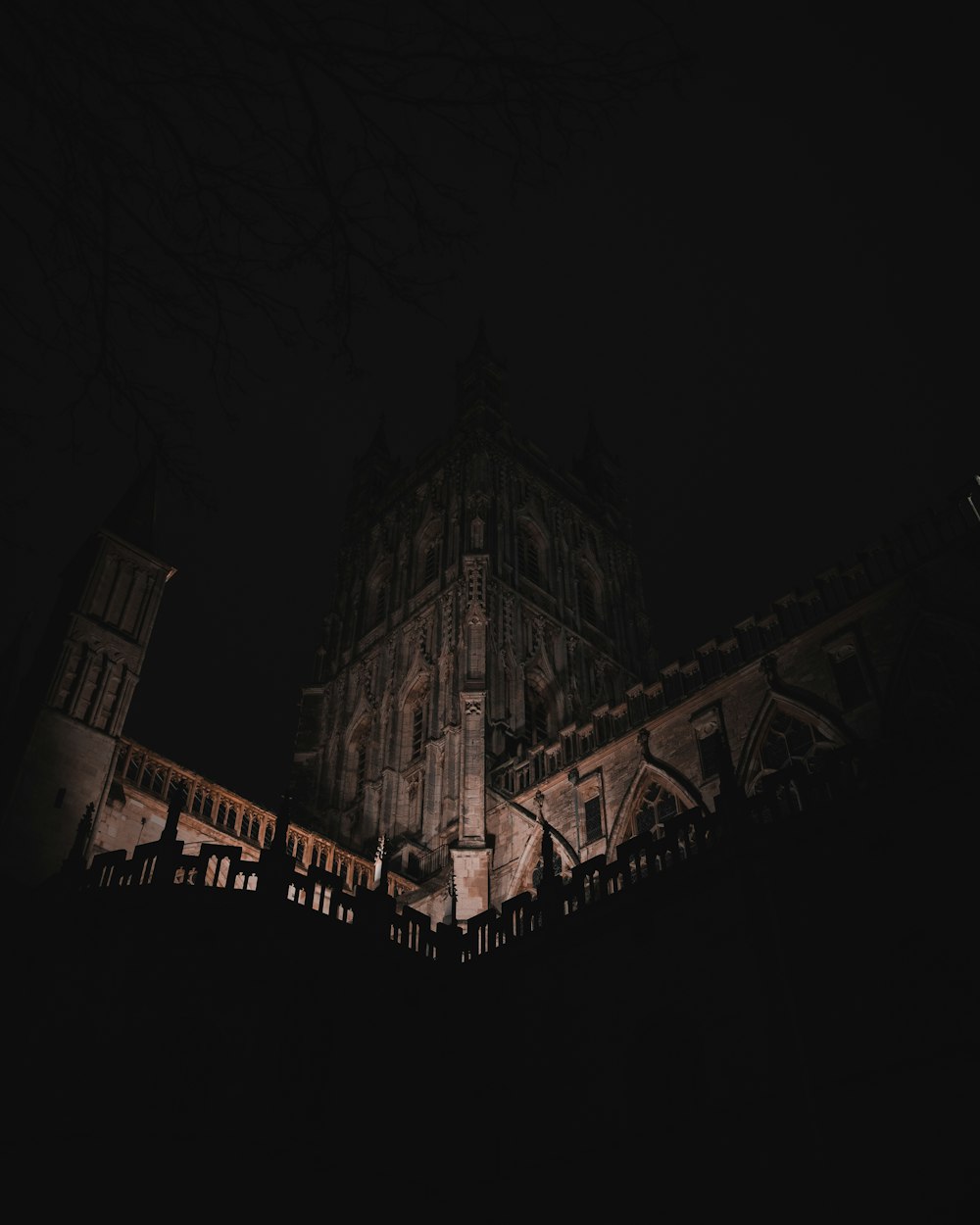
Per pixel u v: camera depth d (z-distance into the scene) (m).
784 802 35.97
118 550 44.62
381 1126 26.84
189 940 27.11
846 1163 21.17
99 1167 23.17
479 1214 26.06
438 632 70.38
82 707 39.44
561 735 49.25
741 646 41.78
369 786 65.44
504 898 46.88
